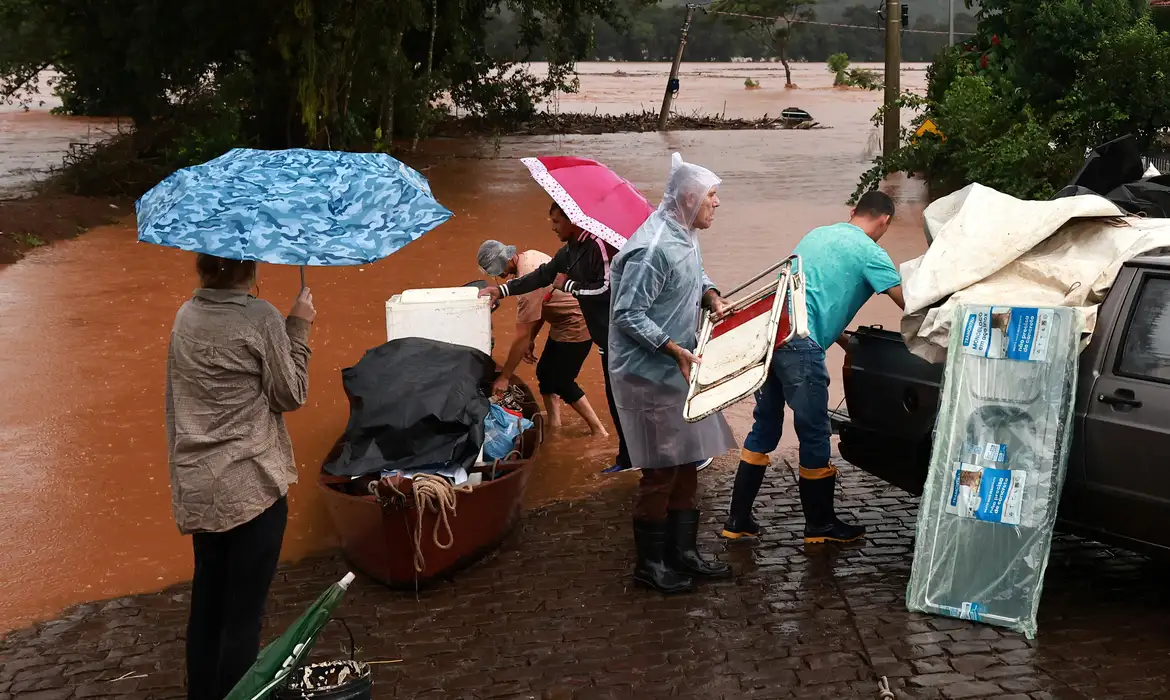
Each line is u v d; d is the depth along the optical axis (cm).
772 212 1780
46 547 638
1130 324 509
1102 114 1519
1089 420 511
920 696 454
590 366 980
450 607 550
